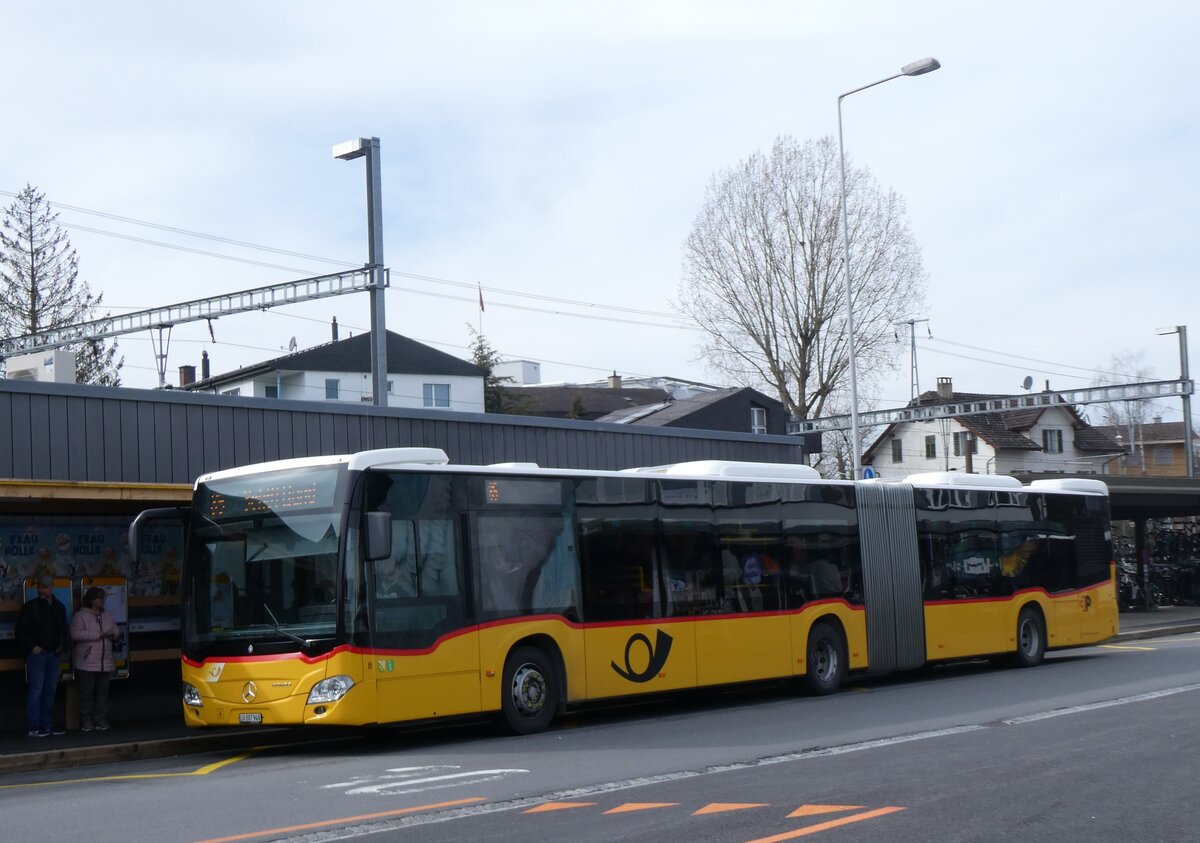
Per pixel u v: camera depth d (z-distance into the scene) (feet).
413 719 46.50
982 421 248.11
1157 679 67.10
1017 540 78.74
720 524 60.39
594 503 54.85
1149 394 155.12
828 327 178.09
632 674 54.85
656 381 292.61
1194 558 156.56
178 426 61.36
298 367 199.93
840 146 111.04
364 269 91.97
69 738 53.42
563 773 39.42
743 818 31.22
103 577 59.21
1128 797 33.76
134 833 31.24
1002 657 81.66
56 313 211.41
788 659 62.64
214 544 48.32
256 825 31.68
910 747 43.50
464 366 218.59
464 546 49.44
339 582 45.34
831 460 247.50
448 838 29.27
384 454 47.88
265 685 45.60
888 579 69.26
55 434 56.85
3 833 32.07
